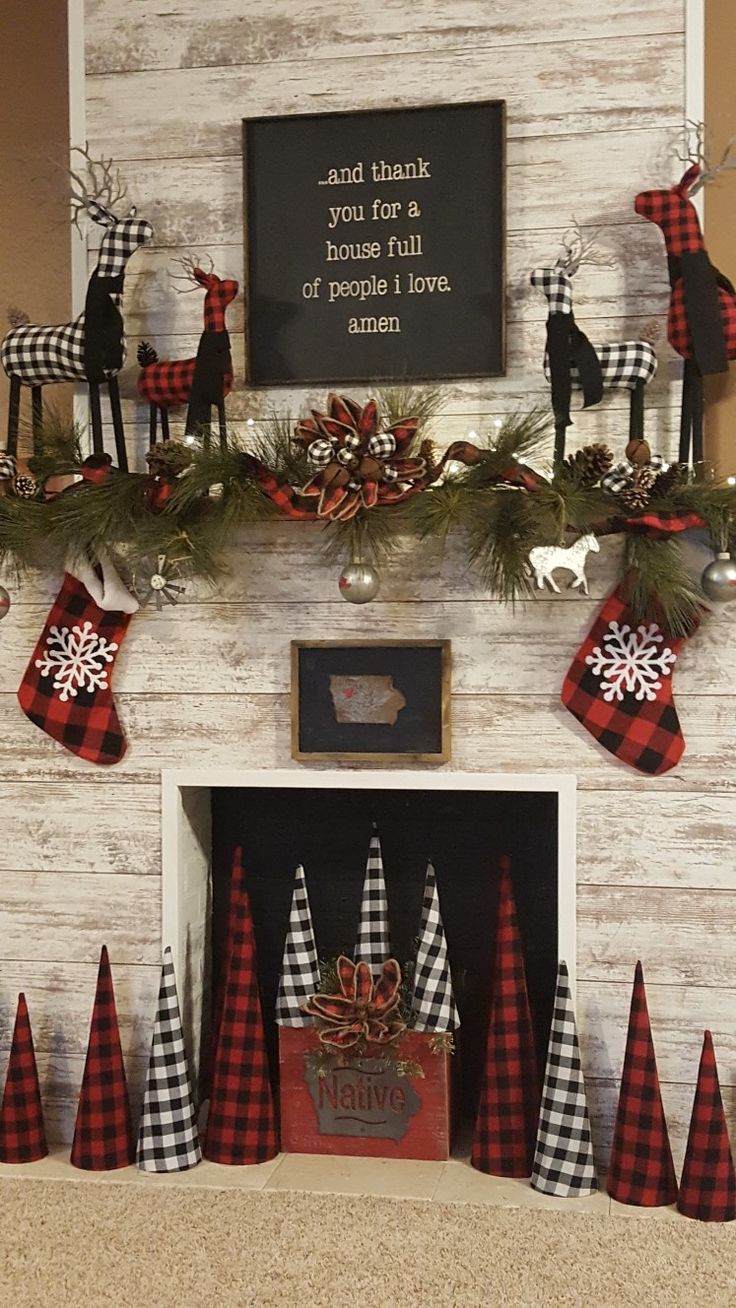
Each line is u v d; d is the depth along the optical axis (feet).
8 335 7.32
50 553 7.36
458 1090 7.52
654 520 6.51
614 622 6.86
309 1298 5.71
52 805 7.43
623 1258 6.01
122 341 7.29
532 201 7.32
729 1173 6.44
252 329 7.53
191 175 7.59
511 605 6.97
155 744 7.32
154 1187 6.79
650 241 7.23
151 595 7.30
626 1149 6.61
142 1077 7.34
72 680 7.33
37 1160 7.15
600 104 7.25
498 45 7.32
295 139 7.48
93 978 7.40
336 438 6.63
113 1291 5.77
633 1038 6.64
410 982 7.34
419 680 7.06
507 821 7.71
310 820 7.91
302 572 7.16
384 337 7.43
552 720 6.97
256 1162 7.06
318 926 7.89
